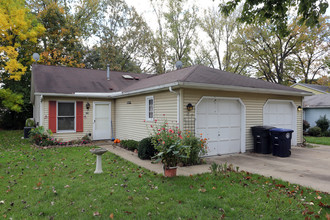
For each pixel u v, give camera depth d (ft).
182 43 90.33
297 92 35.27
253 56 93.09
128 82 49.93
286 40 90.53
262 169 22.50
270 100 34.63
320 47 93.91
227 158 27.86
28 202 14.01
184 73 30.96
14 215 12.35
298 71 99.96
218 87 26.76
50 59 70.23
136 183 17.40
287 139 28.99
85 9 86.12
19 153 29.32
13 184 17.17
